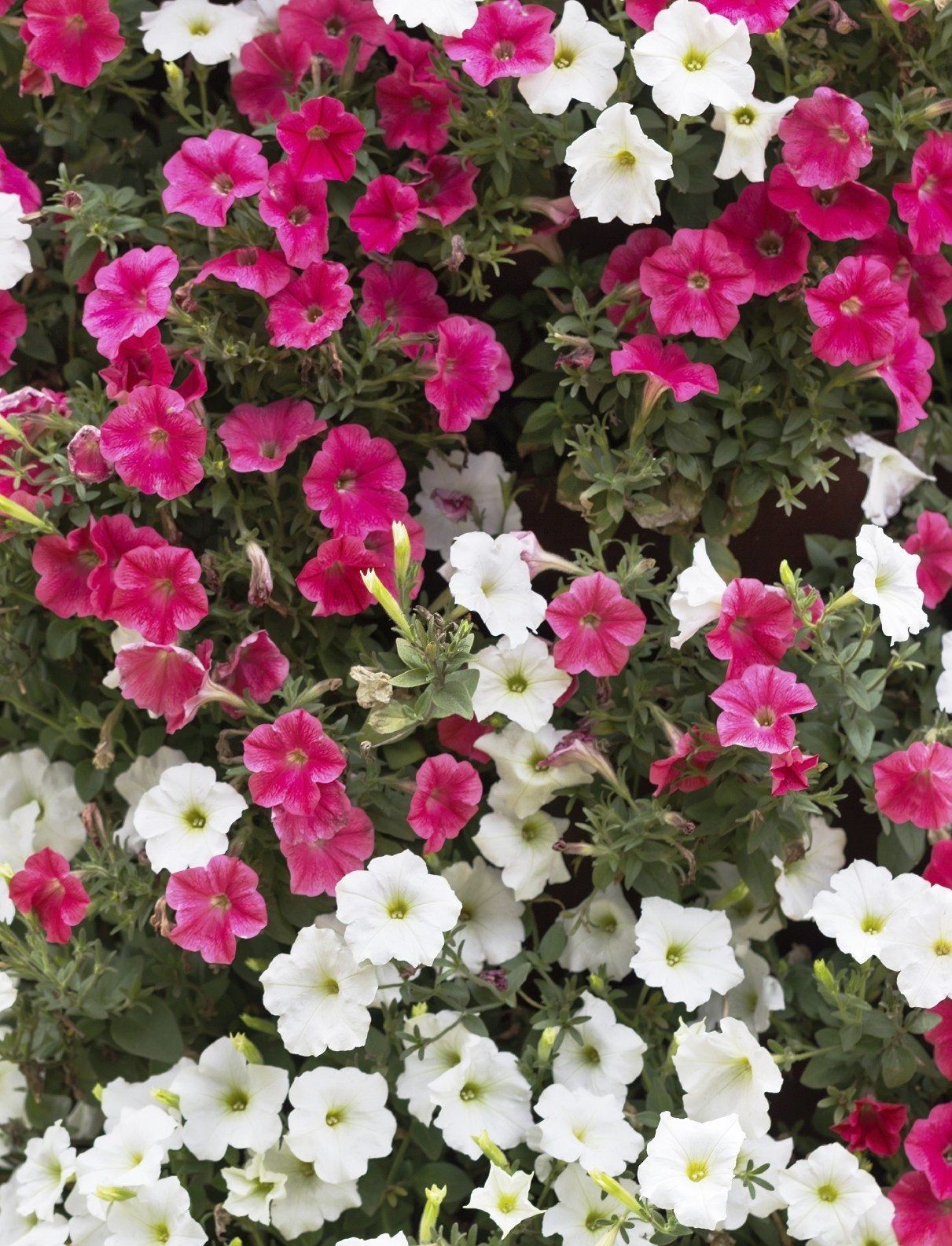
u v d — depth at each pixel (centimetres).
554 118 146
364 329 144
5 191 149
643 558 143
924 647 150
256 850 145
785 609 140
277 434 145
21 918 150
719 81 141
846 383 146
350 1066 145
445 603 146
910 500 152
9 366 150
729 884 148
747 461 148
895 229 149
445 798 142
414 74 146
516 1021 150
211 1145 142
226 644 147
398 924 138
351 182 146
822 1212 141
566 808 147
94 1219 144
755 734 137
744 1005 149
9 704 155
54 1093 152
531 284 152
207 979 149
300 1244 145
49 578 143
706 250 143
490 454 150
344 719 142
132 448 140
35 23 146
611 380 145
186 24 149
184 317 143
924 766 142
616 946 147
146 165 156
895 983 144
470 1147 140
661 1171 135
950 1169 142
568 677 143
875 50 147
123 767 151
